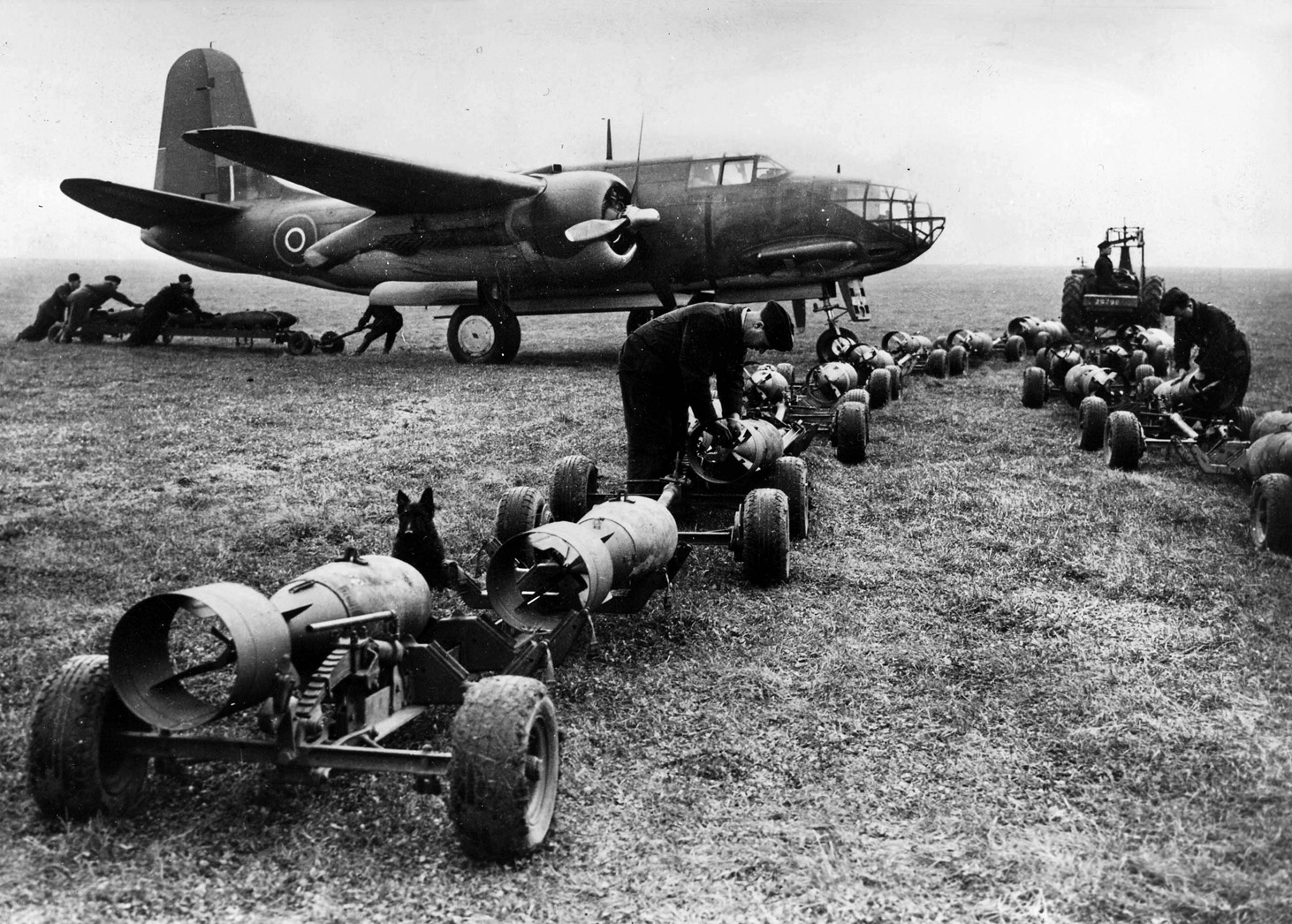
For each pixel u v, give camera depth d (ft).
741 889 10.30
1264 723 14.01
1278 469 24.07
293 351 59.57
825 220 55.11
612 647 17.07
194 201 63.82
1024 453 33.63
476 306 55.57
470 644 13.89
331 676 10.91
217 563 21.15
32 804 11.49
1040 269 376.89
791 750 13.41
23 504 25.31
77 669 10.91
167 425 35.70
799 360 62.80
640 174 56.75
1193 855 10.87
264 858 10.70
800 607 18.99
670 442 22.44
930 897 10.18
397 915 9.80
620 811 11.82
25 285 146.51
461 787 10.10
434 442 33.24
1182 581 20.17
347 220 62.75
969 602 19.16
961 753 13.30
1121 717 14.26
